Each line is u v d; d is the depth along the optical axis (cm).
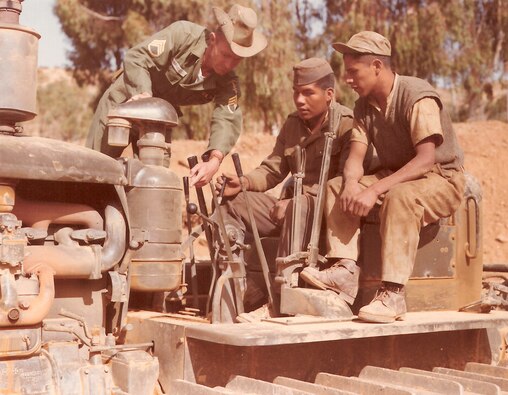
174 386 298
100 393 290
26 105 301
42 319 278
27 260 291
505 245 1025
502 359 382
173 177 346
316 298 329
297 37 1903
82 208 311
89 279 312
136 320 328
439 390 306
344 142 397
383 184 347
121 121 346
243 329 298
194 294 376
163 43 404
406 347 362
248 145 1225
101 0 1956
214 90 427
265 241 397
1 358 272
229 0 1681
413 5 1919
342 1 1930
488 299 371
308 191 394
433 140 358
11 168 277
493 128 1248
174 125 354
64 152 294
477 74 2030
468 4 1986
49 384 278
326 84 397
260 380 304
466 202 407
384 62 364
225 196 398
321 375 320
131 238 321
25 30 301
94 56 2008
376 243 364
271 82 1606
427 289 385
